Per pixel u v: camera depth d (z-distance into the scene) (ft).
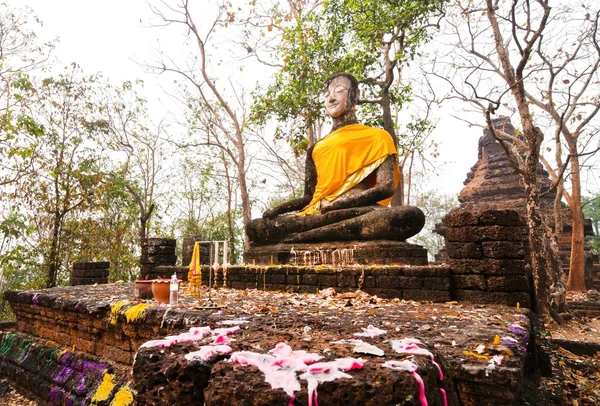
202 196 86.63
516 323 13.32
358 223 29.66
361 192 33.47
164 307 16.30
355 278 22.18
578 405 15.34
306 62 47.96
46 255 55.72
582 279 58.75
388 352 7.32
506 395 8.26
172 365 6.98
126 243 62.03
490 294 18.60
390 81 47.42
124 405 15.19
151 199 73.36
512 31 31.99
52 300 22.02
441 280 19.56
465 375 8.66
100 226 59.57
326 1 45.19
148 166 76.79
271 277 25.90
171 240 39.96
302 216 33.76
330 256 29.43
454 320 13.87
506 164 86.53
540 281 31.35
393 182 33.81
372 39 42.42
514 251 18.58
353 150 35.60
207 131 69.15
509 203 80.64
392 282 20.94
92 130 60.23
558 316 32.91
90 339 20.17
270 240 34.76
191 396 6.73
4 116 44.45
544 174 81.82
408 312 15.72
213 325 12.34
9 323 33.19
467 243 19.42
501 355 9.41
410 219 27.91
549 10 30.40
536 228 31.32
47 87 56.49
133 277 62.08
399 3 40.50
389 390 5.82
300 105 50.03
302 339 8.51
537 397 13.48
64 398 18.44
